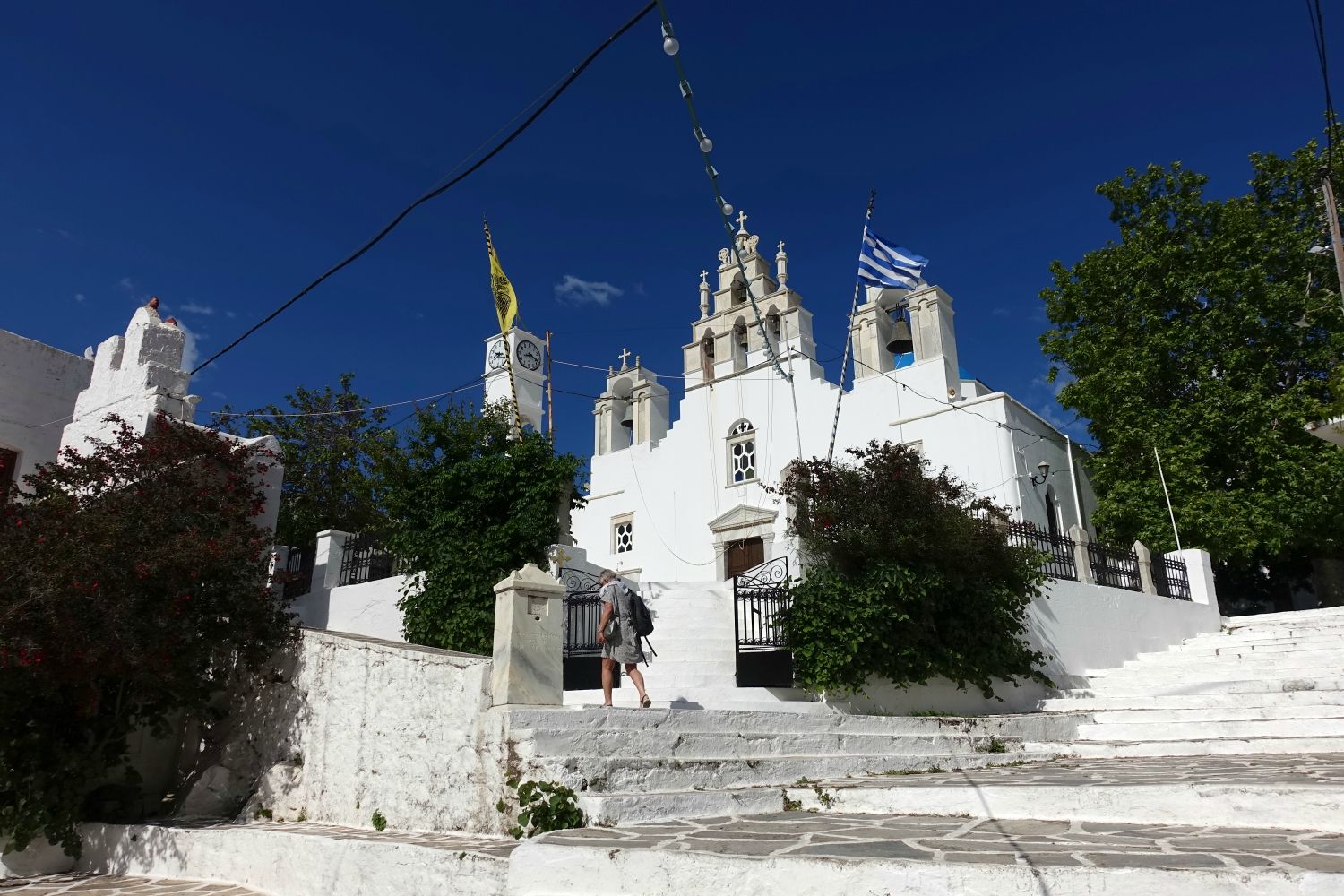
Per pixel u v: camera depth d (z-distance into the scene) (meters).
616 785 6.50
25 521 8.98
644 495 25.66
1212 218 23.23
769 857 4.53
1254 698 11.26
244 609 9.65
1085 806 6.07
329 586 16.95
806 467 13.10
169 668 9.20
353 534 17.45
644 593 14.31
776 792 7.00
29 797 9.01
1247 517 19.58
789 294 24.67
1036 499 20.31
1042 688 13.77
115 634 8.64
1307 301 21.11
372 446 22.45
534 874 5.06
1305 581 25.53
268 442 12.64
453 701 7.33
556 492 14.77
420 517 14.98
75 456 10.26
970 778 7.57
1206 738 10.34
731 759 7.54
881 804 6.72
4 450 15.68
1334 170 21.59
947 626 12.50
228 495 10.53
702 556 23.81
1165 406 22.27
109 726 9.62
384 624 15.28
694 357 26.53
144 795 10.30
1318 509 19.20
